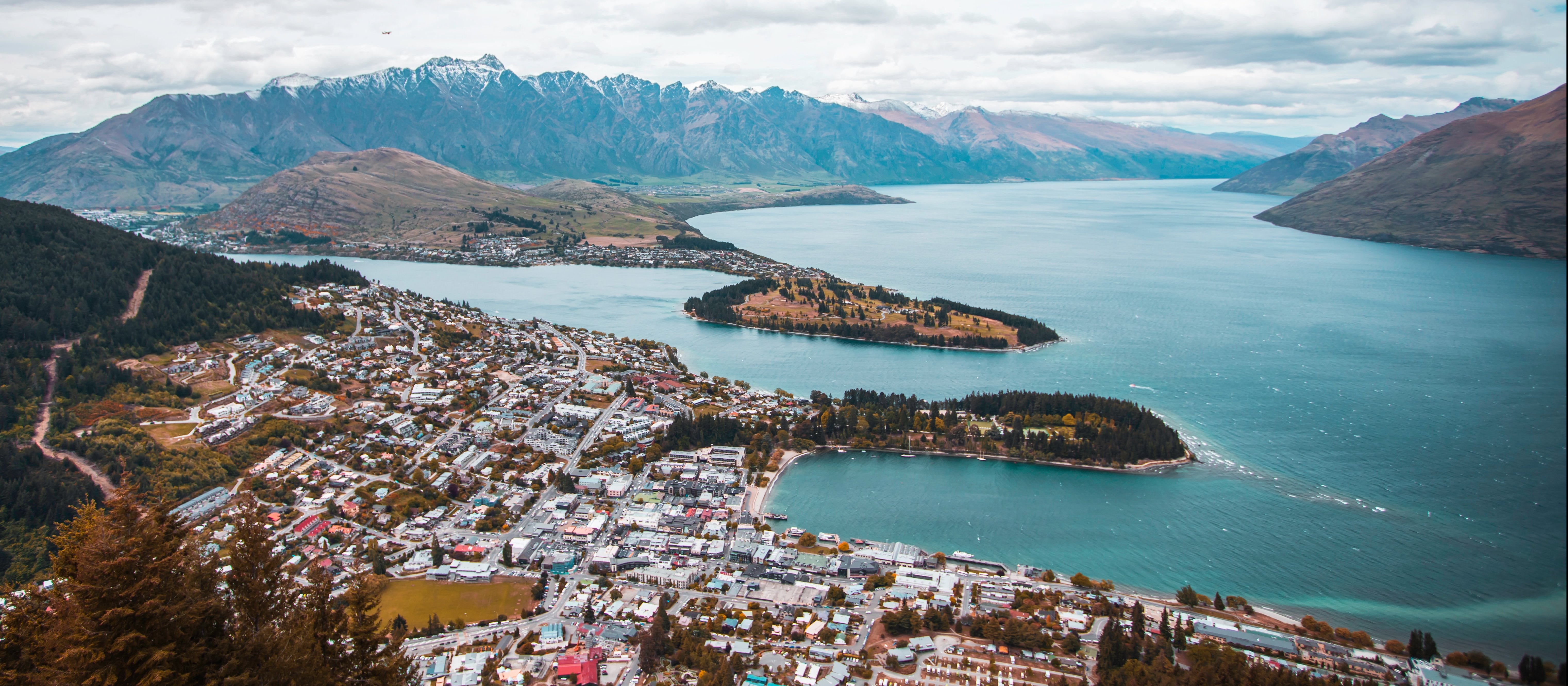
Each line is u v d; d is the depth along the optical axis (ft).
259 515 401.08
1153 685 625.82
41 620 374.84
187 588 357.82
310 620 387.14
